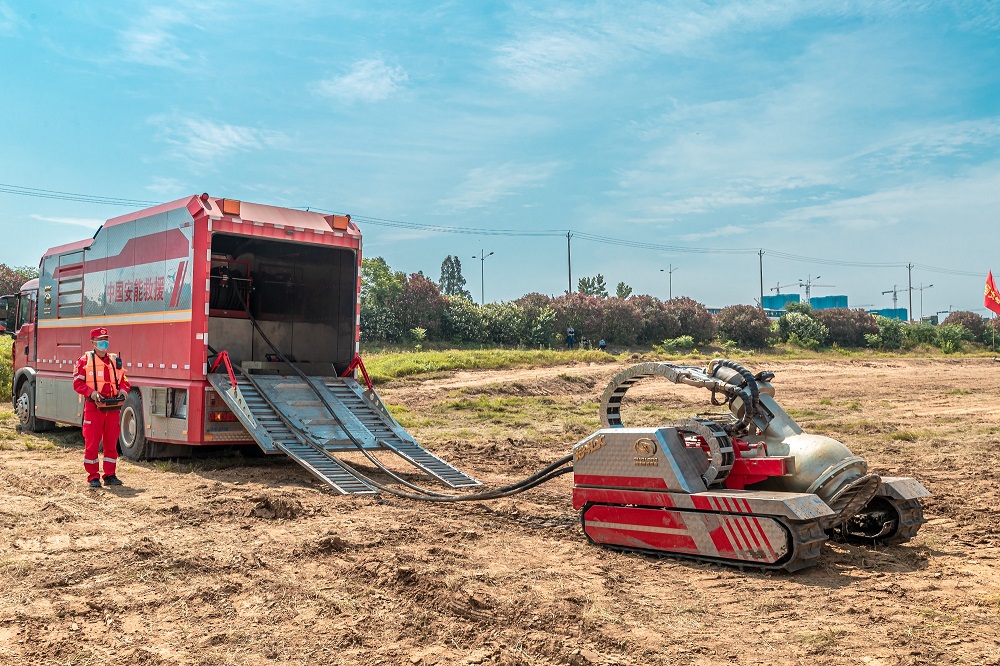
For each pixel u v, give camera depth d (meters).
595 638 4.52
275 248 12.66
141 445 11.22
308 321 12.47
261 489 9.17
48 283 14.27
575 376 27.02
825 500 6.09
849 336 52.88
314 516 7.74
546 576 5.76
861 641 4.46
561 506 8.46
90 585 5.49
